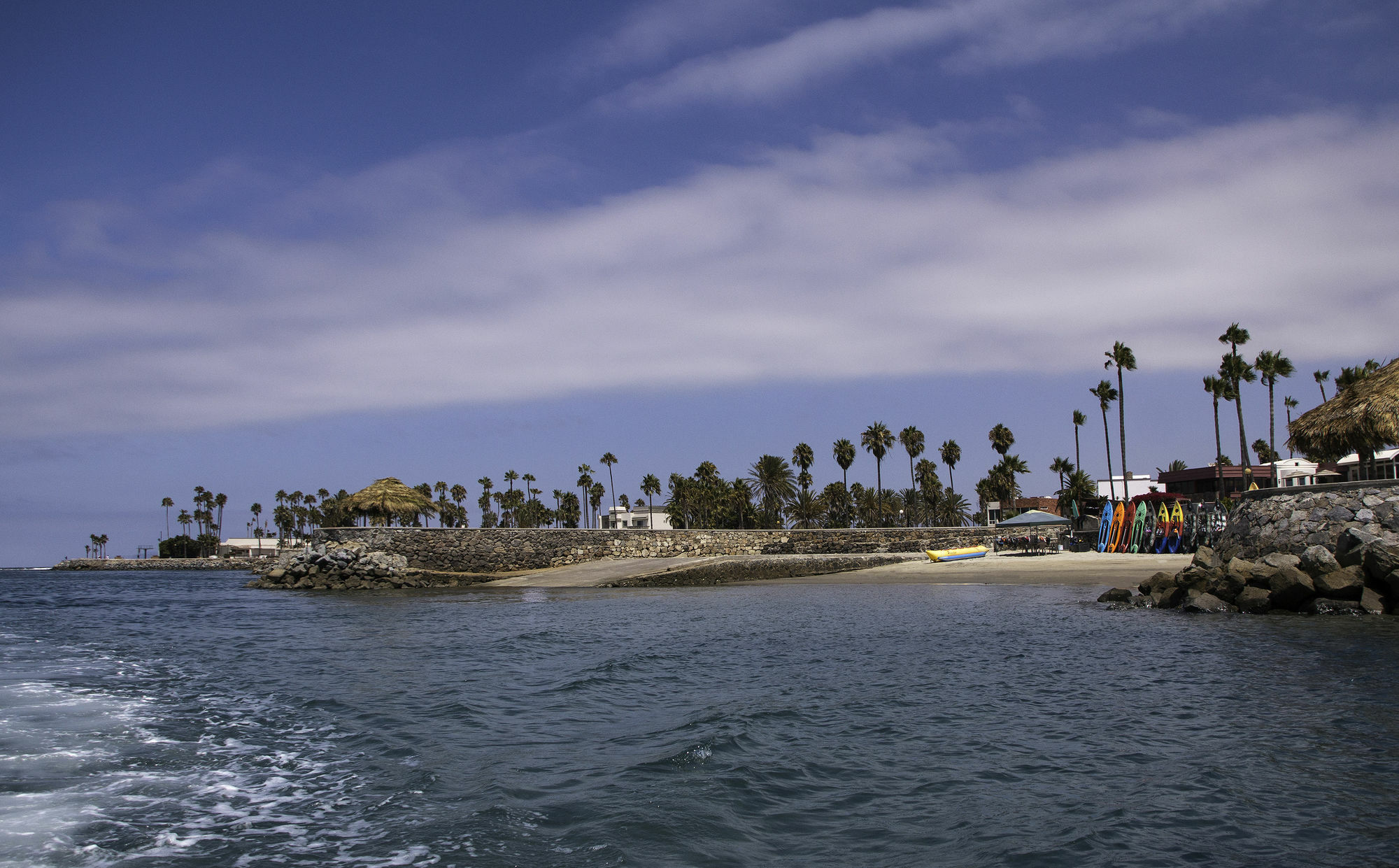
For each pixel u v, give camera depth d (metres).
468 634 28.56
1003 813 9.31
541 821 8.93
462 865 7.65
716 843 8.35
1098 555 54.03
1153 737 12.58
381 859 7.83
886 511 124.06
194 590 69.06
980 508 124.88
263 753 11.98
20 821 8.79
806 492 110.00
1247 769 10.80
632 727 13.72
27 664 21.95
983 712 14.53
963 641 23.91
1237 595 29.06
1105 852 8.09
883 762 11.43
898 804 9.63
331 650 24.38
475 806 9.43
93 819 8.92
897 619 30.59
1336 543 28.42
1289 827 8.68
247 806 9.45
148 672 20.20
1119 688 16.38
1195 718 13.71
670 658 21.62
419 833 8.54
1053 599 36.34
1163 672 17.95
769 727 13.52
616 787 10.24
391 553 58.88
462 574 58.09
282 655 23.52
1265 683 16.34
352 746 12.44
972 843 8.38
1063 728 13.25
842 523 110.94
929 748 12.12
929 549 64.62
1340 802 9.44
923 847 8.29
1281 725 12.99
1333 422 29.03
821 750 12.05
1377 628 23.58
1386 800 9.48
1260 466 70.88
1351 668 17.56
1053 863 7.83
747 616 33.47
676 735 13.05
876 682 17.66
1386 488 27.95
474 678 18.81
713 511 108.19
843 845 8.34
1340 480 56.66
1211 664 18.66
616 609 38.38
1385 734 12.30
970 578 48.56
